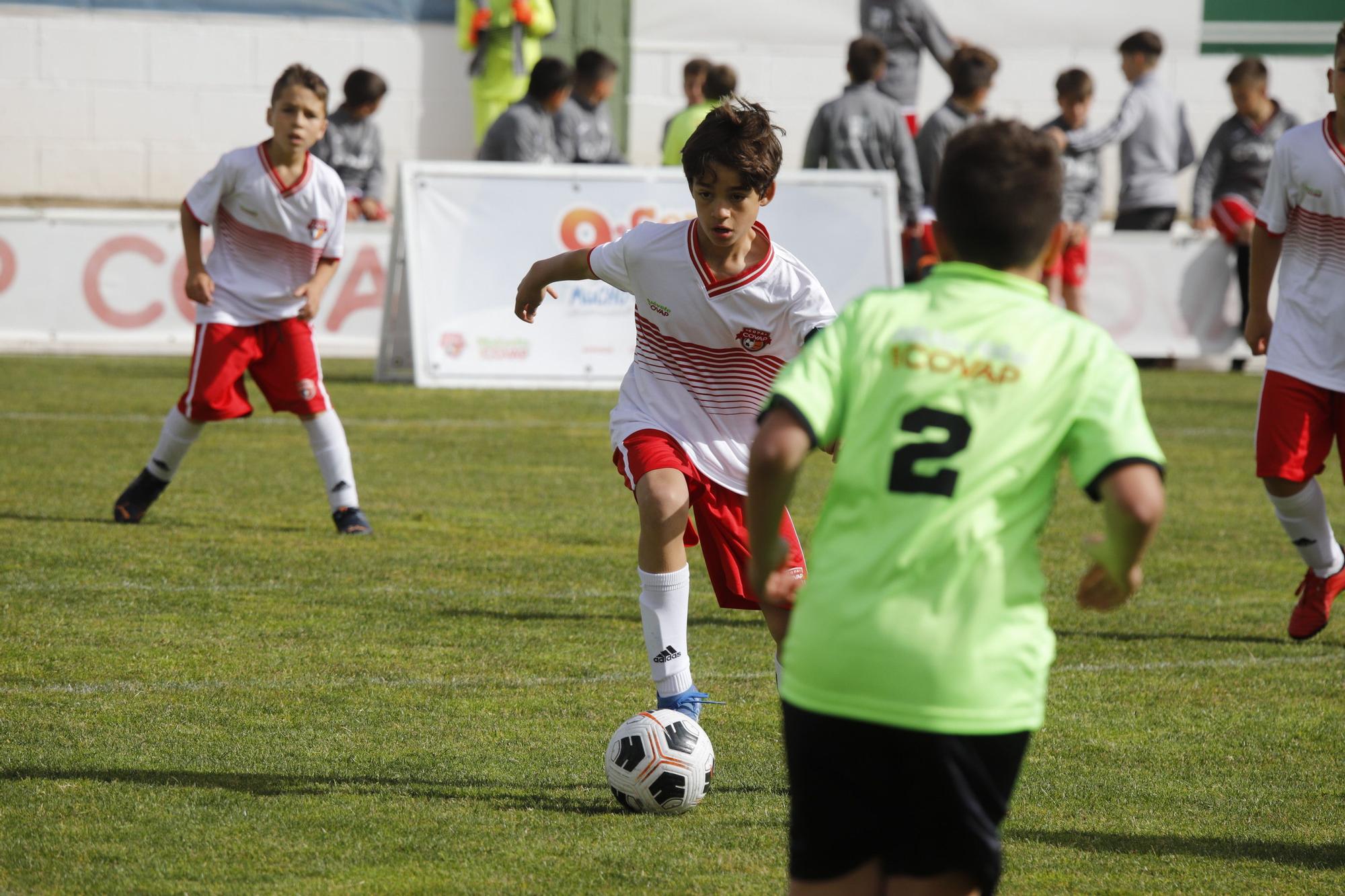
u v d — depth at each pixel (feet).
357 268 165.17
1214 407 150.30
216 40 218.79
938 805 28.30
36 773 47.06
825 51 226.17
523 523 91.20
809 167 161.07
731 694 58.80
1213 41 229.86
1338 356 66.49
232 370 84.02
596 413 137.18
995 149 29.40
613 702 56.90
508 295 151.74
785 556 29.50
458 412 135.23
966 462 28.45
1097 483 27.78
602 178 153.38
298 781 47.24
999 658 28.19
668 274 48.85
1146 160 178.60
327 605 70.28
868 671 28.14
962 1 224.53
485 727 53.52
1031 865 42.01
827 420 28.78
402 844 42.14
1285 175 66.85
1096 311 171.73
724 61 225.15
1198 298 173.37
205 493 97.14
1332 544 67.82
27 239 160.45
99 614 66.85
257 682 57.98
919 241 160.66
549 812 45.32
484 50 200.64
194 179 221.66
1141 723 56.29
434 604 71.26
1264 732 55.47
